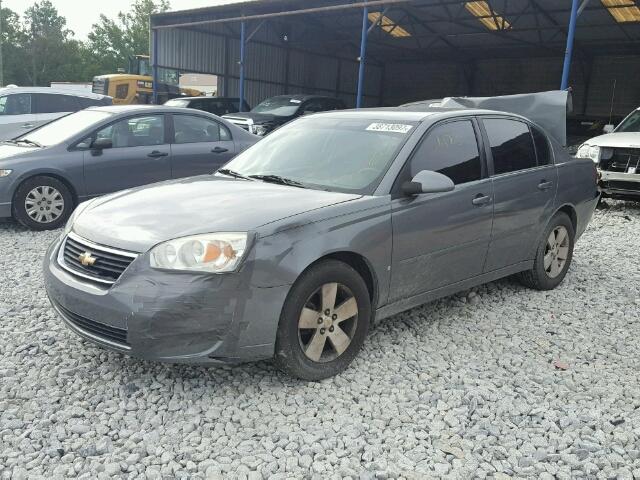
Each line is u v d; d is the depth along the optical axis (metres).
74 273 3.35
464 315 4.68
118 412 3.11
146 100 28.19
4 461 2.70
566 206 5.36
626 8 20.41
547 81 30.48
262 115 17.83
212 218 3.28
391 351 3.97
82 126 7.72
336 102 19.78
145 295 3.03
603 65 28.69
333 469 2.72
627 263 6.37
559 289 5.40
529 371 3.76
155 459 2.74
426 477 2.69
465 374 3.69
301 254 3.23
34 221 7.27
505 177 4.62
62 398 3.25
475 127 4.55
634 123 10.00
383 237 3.65
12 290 4.93
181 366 3.63
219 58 26.41
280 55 28.83
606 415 3.24
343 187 3.86
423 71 33.97
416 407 3.28
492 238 4.51
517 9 22.03
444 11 23.20
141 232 3.24
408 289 3.96
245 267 3.07
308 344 3.42
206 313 3.04
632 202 10.62
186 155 8.20
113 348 3.18
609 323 4.63
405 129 4.17
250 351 3.18
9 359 3.68
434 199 3.99
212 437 2.95
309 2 21.50
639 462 2.84
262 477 2.66
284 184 4.00
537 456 2.87
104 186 7.63
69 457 2.72
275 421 3.09
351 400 3.33
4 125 12.33
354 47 30.72
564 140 8.20
